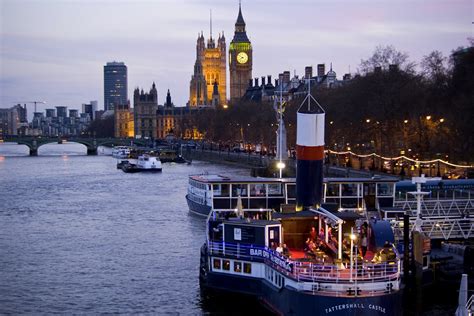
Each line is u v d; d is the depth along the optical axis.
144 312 71.69
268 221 69.06
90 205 155.12
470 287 68.75
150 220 130.12
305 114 68.44
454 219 79.25
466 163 150.00
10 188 198.12
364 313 57.25
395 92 180.75
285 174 166.00
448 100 169.62
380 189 93.56
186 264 92.44
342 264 59.28
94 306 74.25
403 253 68.56
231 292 69.62
